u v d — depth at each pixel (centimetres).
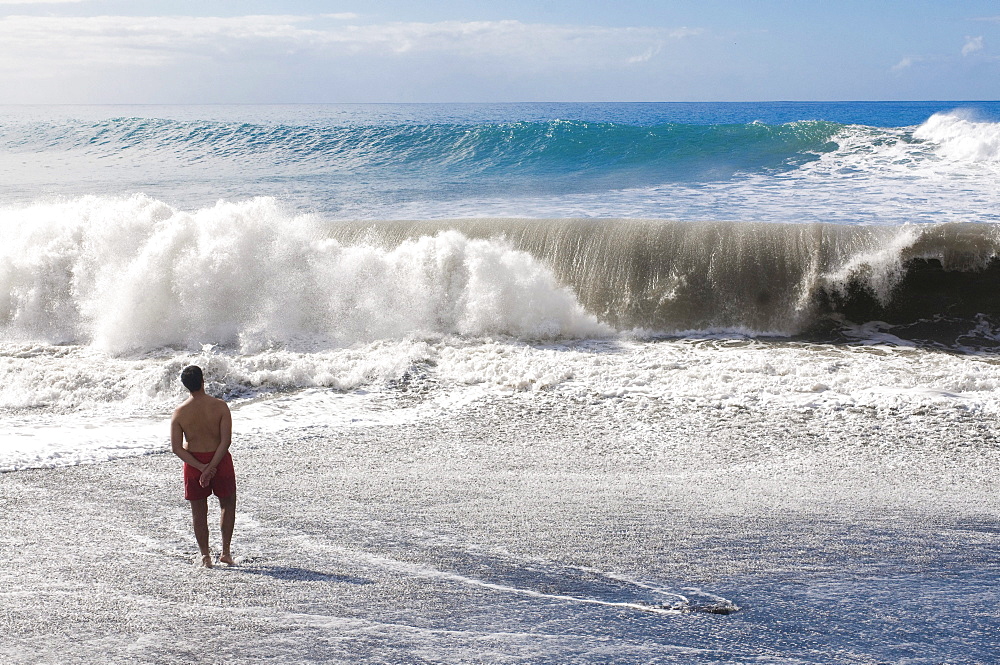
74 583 453
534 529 557
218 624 397
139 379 1040
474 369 1133
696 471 738
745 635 392
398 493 650
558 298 1341
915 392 1002
